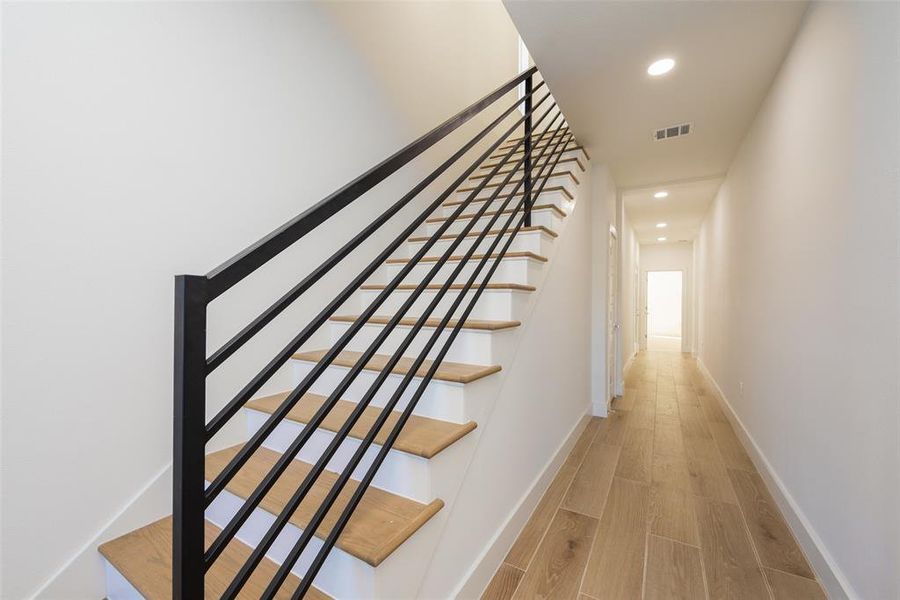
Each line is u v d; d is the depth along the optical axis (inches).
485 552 60.2
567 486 92.7
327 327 84.4
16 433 43.4
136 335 53.0
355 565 39.9
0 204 42.1
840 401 55.9
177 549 25.6
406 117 109.3
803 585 60.4
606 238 146.0
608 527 75.9
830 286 59.1
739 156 124.8
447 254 54.5
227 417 28.7
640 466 104.2
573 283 116.4
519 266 77.7
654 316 538.0
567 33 73.1
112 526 50.4
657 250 365.1
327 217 35.5
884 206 45.2
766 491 90.0
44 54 44.8
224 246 63.6
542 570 63.9
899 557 42.2
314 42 80.2
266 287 71.1
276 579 33.0
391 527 42.4
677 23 70.2
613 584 60.8
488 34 160.6
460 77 138.5
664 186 168.2
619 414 153.1
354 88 90.6
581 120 107.6
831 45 58.2
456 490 52.9
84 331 48.3
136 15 52.7
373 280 95.7
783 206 80.7
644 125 110.3
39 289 44.8
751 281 109.7
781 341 82.9
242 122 66.2
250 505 31.0
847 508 53.7
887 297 44.7
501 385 66.2
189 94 58.8
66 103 46.6
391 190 102.0
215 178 62.2
